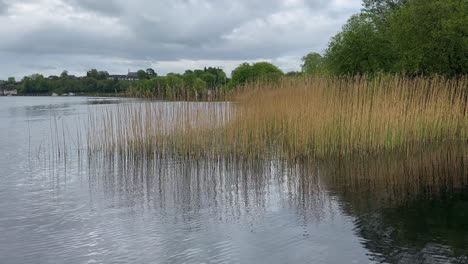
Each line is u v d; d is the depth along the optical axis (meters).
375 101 20.02
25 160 19.97
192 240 9.68
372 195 13.03
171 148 20.03
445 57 28.03
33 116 46.88
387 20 36.78
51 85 136.88
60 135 29.33
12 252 9.14
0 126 35.94
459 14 28.00
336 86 20.67
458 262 8.27
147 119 19.98
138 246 9.38
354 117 19.03
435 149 20.69
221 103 20.22
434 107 22.64
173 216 11.41
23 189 14.52
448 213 11.20
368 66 30.50
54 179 15.96
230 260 8.60
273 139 20.27
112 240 9.76
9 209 12.21
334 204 12.17
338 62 31.92
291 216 11.20
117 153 20.44
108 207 12.30
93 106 57.97
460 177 15.15
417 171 16.16
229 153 18.58
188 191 13.94
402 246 9.09
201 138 19.14
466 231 9.90
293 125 18.92
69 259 8.76
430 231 9.93
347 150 18.84
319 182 14.67
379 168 16.67
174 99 20.09
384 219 10.82
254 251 9.03
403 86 20.94
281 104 20.64
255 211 11.71
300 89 20.70
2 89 156.62
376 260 8.45
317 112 18.98
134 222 10.97
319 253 8.85
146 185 14.80
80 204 12.64
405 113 20.97
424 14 28.81
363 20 33.06
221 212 11.70
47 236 10.07
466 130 23.59
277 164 17.61
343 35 32.22
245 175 15.95
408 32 29.50
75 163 18.92
